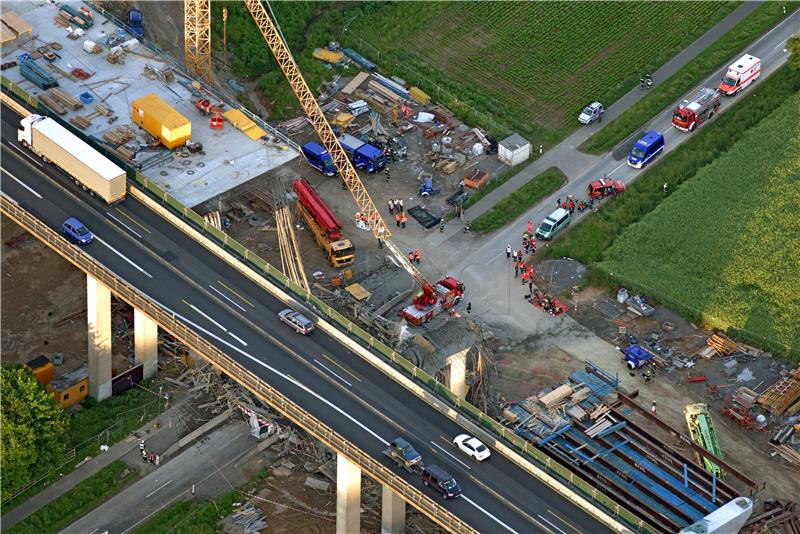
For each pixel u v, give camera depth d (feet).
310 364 603.26
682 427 644.27
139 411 641.81
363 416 582.35
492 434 578.66
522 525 545.44
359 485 574.15
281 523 597.11
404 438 575.38
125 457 621.72
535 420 627.46
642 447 613.52
